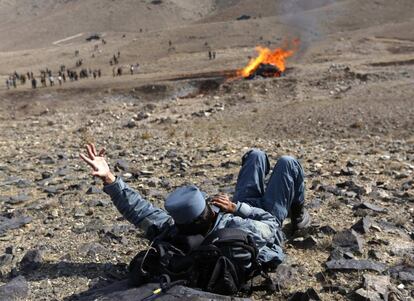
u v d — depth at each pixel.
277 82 48.28
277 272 4.52
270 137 24.19
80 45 176.62
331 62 69.56
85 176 10.77
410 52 83.00
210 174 10.14
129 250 5.49
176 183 9.27
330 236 5.52
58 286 4.64
